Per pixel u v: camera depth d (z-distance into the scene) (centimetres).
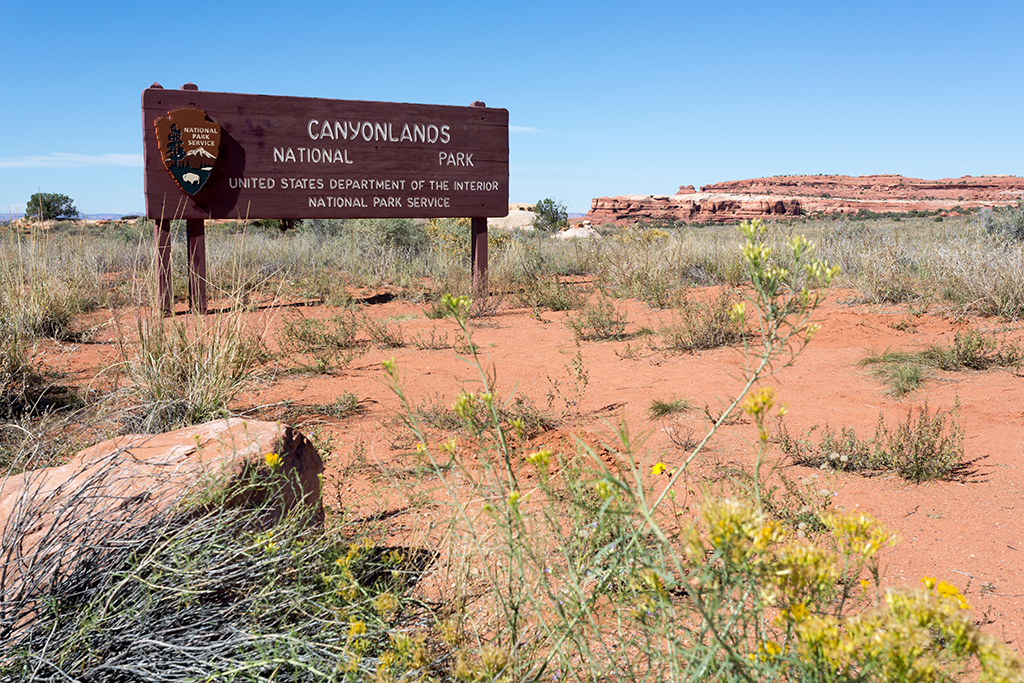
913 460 389
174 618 200
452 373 675
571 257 1680
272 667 192
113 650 192
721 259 1400
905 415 500
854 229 1562
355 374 672
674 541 251
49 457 376
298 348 791
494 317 1041
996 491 361
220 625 204
